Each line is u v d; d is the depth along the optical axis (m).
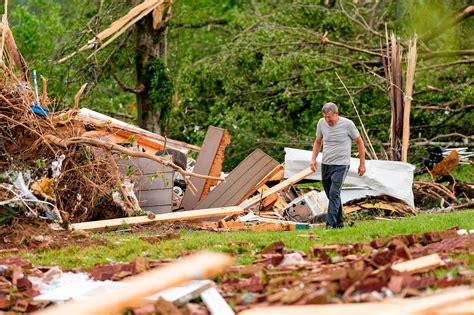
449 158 23.08
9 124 15.77
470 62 30.03
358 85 30.77
